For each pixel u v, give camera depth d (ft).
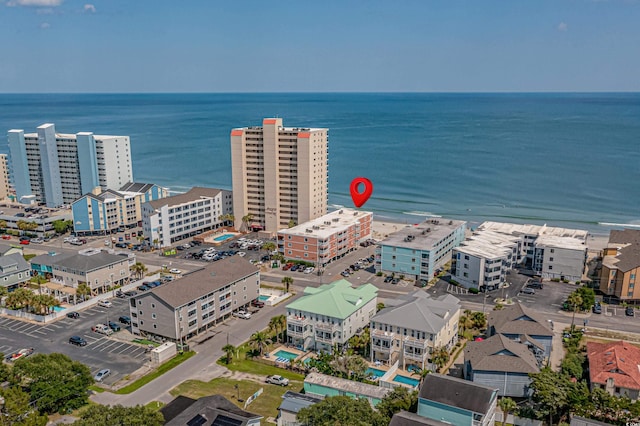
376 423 269.64
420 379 345.72
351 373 352.08
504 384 327.67
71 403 317.01
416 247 549.13
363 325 431.02
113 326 433.07
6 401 289.74
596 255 639.76
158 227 654.94
